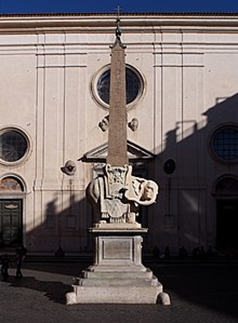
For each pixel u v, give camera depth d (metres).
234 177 39.38
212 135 39.69
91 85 40.09
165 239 38.84
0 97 40.31
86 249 38.81
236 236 39.03
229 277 25.98
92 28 40.22
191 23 39.88
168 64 40.06
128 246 17.89
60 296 19.12
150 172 39.50
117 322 14.38
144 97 39.88
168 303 17.09
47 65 40.38
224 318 15.12
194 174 39.44
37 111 40.12
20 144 40.19
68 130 39.91
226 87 40.00
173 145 39.56
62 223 39.12
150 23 39.84
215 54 40.19
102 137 39.78
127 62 40.09
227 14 39.59
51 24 40.19
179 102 39.88
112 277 17.38
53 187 39.31
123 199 18.38
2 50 40.59
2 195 39.66
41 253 38.25
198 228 38.97
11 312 16.02
